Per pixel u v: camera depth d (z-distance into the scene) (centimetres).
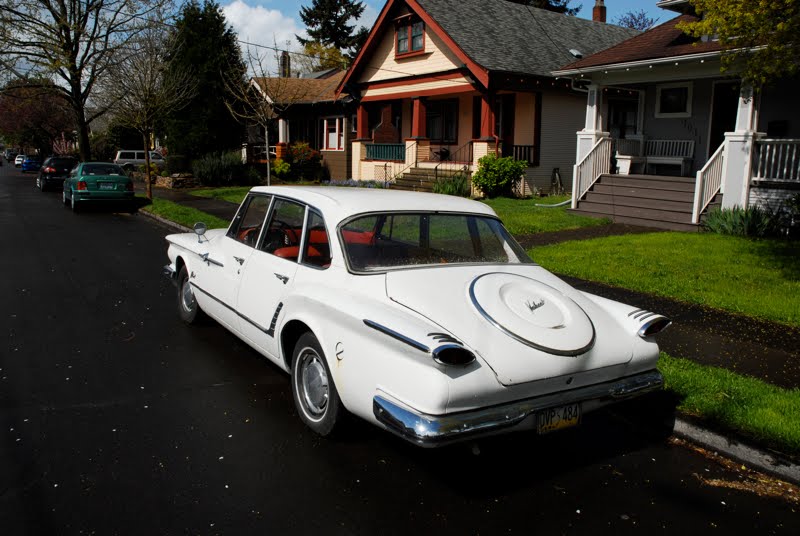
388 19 2306
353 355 365
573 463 406
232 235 578
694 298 770
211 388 509
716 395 473
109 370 545
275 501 346
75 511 330
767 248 1060
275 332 459
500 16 2308
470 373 323
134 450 400
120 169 1945
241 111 2825
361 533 319
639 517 343
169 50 2428
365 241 428
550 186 2177
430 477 379
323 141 3016
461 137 2361
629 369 387
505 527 329
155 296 823
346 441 419
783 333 647
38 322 691
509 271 432
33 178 4075
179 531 315
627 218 1432
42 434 420
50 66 2578
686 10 1536
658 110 1766
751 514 350
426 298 371
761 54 807
